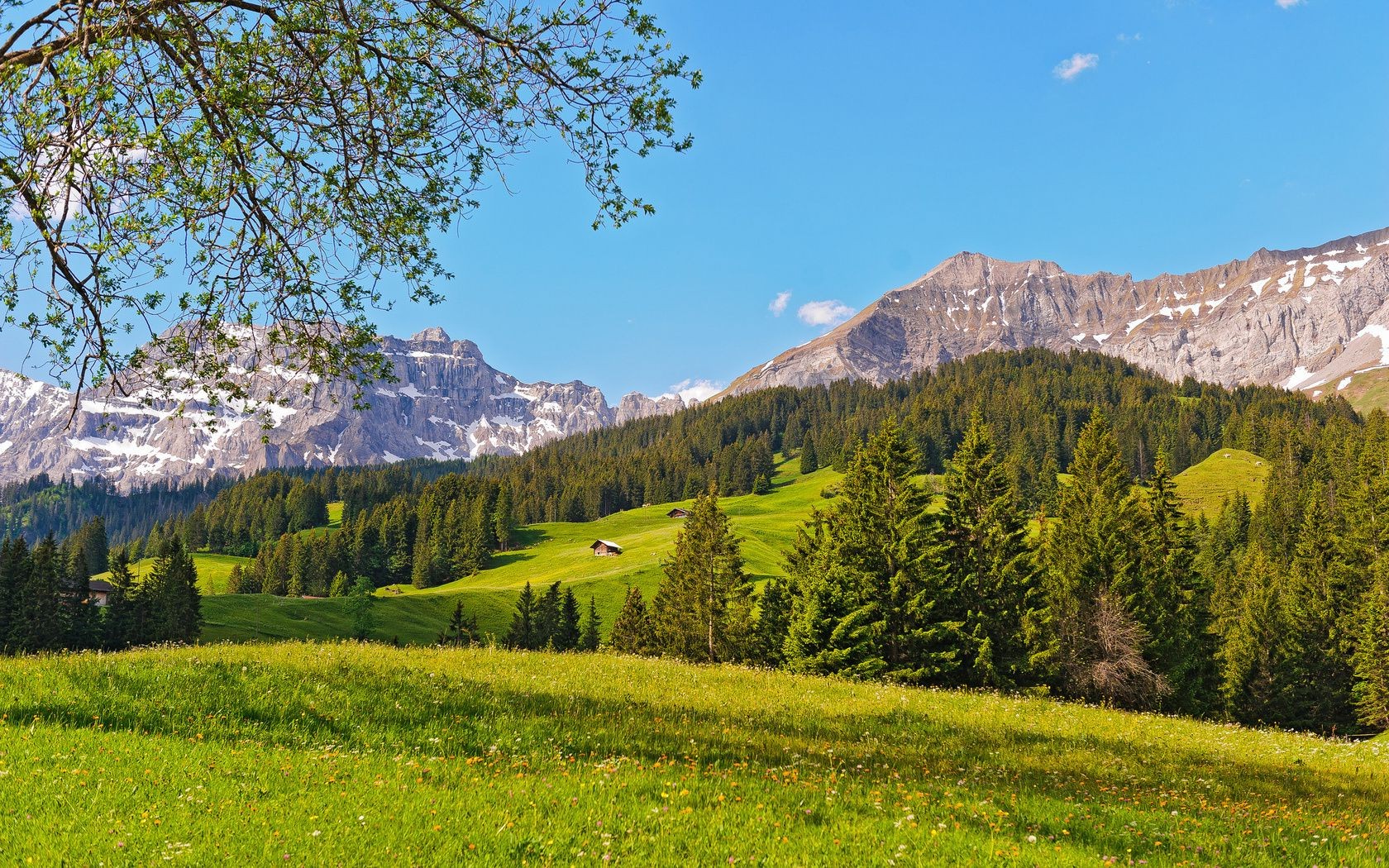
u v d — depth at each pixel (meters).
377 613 113.56
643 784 9.93
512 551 186.88
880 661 43.16
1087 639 47.34
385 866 7.00
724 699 19.73
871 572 45.03
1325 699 67.19
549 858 7.37
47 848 6.99
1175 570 56.56
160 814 8.00
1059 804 10.66
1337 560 72.50
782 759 12.58
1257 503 145.88
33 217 10.98
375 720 12.73
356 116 12.91
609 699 17.30
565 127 13.24
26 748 9.85
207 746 10.67
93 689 12.82
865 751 14.07
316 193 12.95
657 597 76.31
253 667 15.51
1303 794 14.36
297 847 7.33
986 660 43.66
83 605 85.31
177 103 11.63
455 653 23.77
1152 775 14.52
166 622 87.81
